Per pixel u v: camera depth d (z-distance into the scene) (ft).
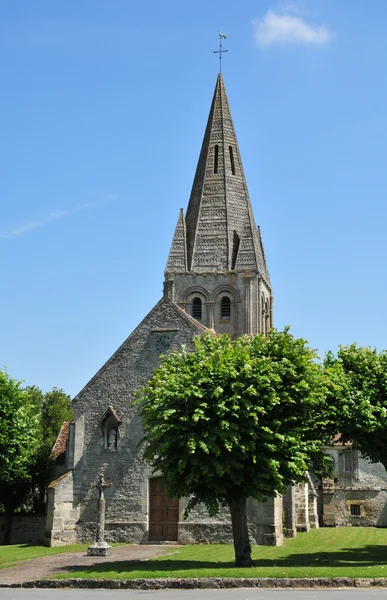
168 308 131.95
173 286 210.79
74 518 127.13
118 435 128.36
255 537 118.62
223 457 86.99
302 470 90.53
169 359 99.19
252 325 204.85
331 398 103.76
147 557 99.81
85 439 129.90
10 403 147.33
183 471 89.25
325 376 97.76
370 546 119.03
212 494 89.56
